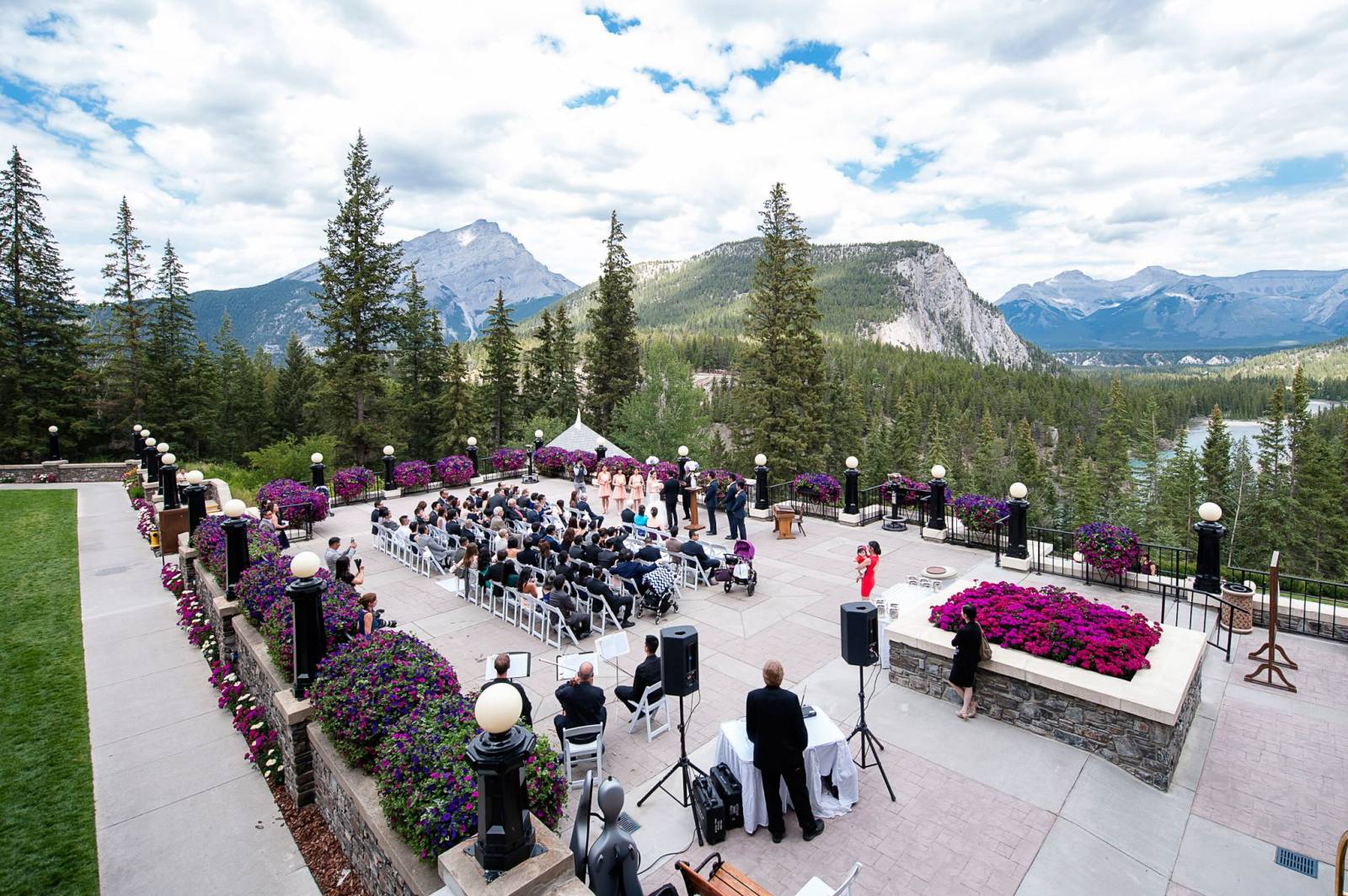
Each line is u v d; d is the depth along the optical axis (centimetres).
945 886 531
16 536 1914
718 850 580
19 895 566
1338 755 712
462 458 2439
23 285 3547
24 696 956
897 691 863
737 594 1253
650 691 757
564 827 603
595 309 5344
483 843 420
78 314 3756
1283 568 5472
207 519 1319
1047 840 584
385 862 509
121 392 4034
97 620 1265
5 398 3475
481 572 1191
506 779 417
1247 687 872
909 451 8312
